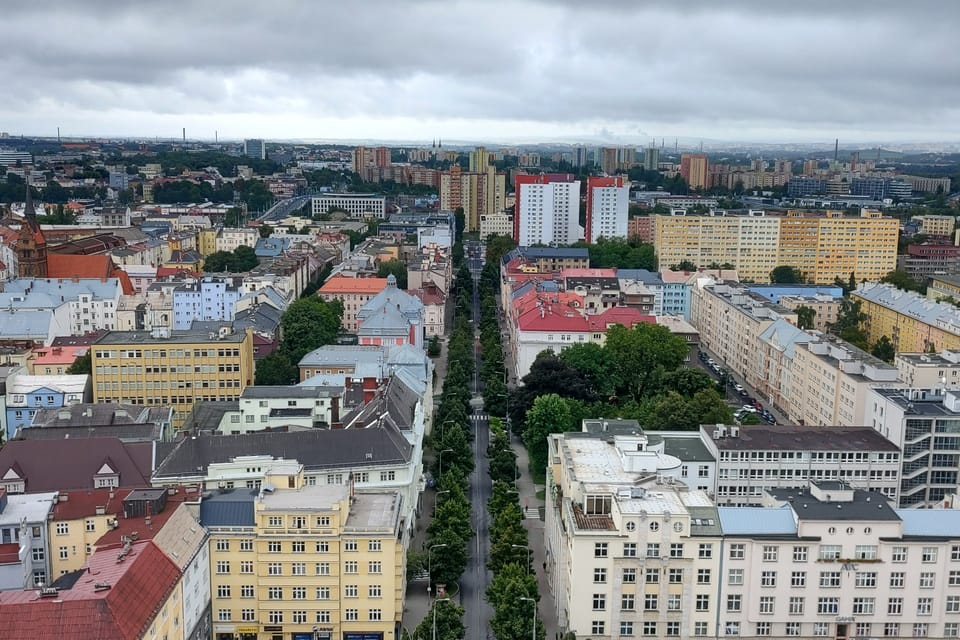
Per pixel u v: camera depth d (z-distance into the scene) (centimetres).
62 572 19900
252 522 19500
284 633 19675
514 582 19512
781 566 18688
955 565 18788
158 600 16100
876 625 18962
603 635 18800
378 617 19650
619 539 18488
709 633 18912
